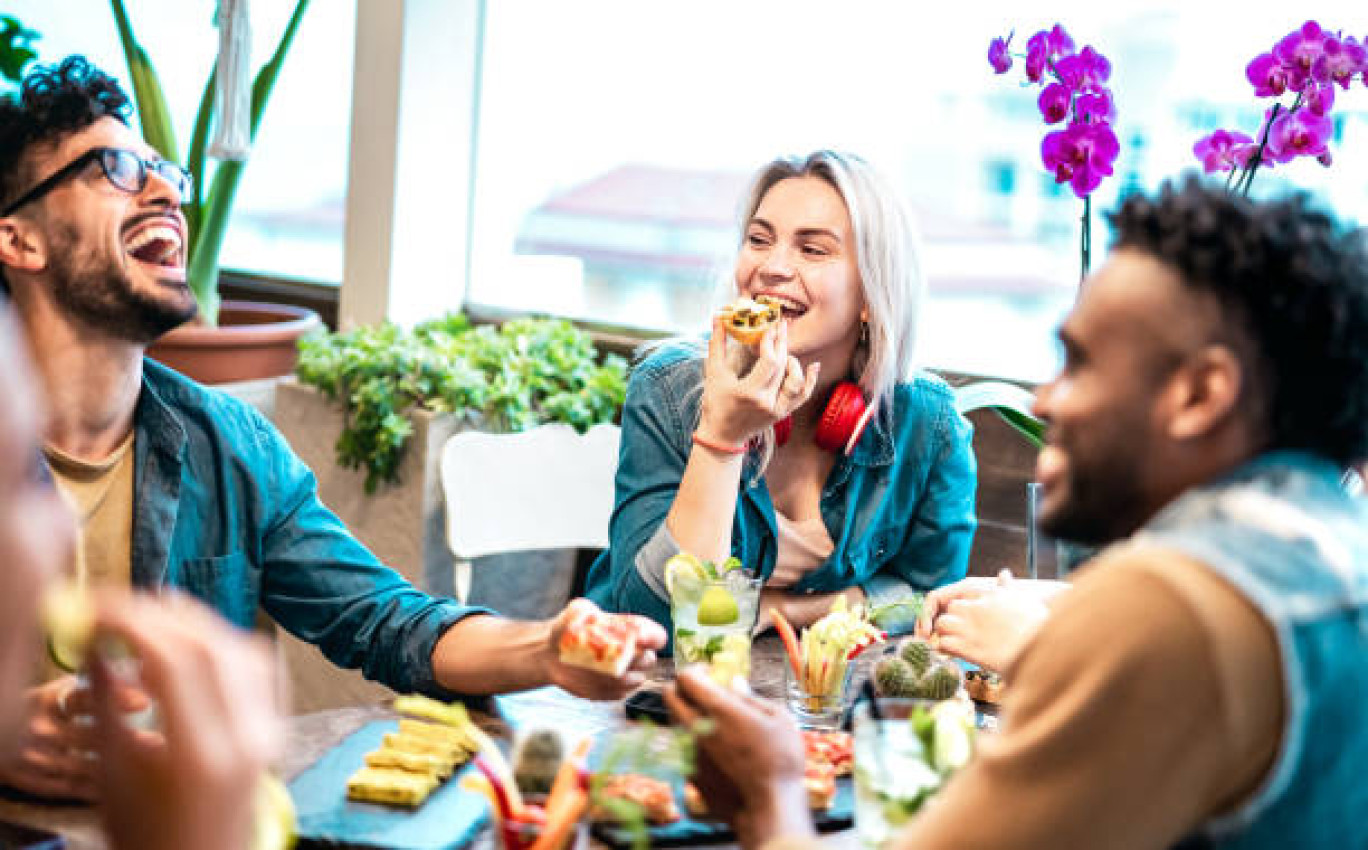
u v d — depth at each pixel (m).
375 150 3.66
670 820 1.35
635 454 2.14
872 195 2.15
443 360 3.20
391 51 3.60
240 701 0.81
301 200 4.02
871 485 2.22
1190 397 0.99
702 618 1.67
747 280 2.18
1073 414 1.02
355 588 1.84
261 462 1.86
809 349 2.13
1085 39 2.99
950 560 2.30
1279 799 0.92
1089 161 1.97
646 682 1.77
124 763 0.81
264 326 3.45
